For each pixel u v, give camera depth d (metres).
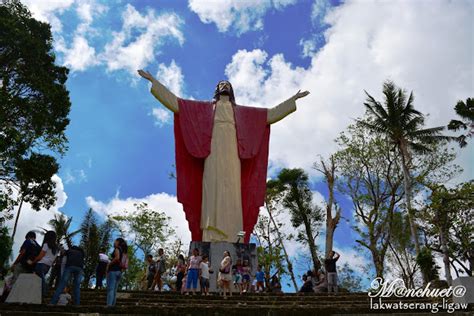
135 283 40.09
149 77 24.02
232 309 10.77
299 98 25.67
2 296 12.09
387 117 32.69
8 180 26.02
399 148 32.00
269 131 25.94
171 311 10.60
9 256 23.38
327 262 18.52
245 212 24.55
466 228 26.92
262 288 20.48
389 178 32.41
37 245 12.21
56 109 26.27
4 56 24.53
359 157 32.75
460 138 32.28
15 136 23.06
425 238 29.03
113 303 10.80
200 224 23.98
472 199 25.88
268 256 37.81
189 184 24.62
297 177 41.94
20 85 25.06
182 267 18.22
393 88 33.19
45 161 26.50
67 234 36.06
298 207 41.62
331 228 34.09
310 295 15.89
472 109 31.33
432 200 26.25
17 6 26.41
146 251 41.66
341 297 14.92
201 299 14.52
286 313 10.84
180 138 24.89
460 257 28.36
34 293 11.44
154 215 42.44
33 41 24.72
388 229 33.16
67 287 14.61
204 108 25.27
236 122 25.22
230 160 24.36
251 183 24.98
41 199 27.59
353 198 33.16
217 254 21.66
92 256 35.84
